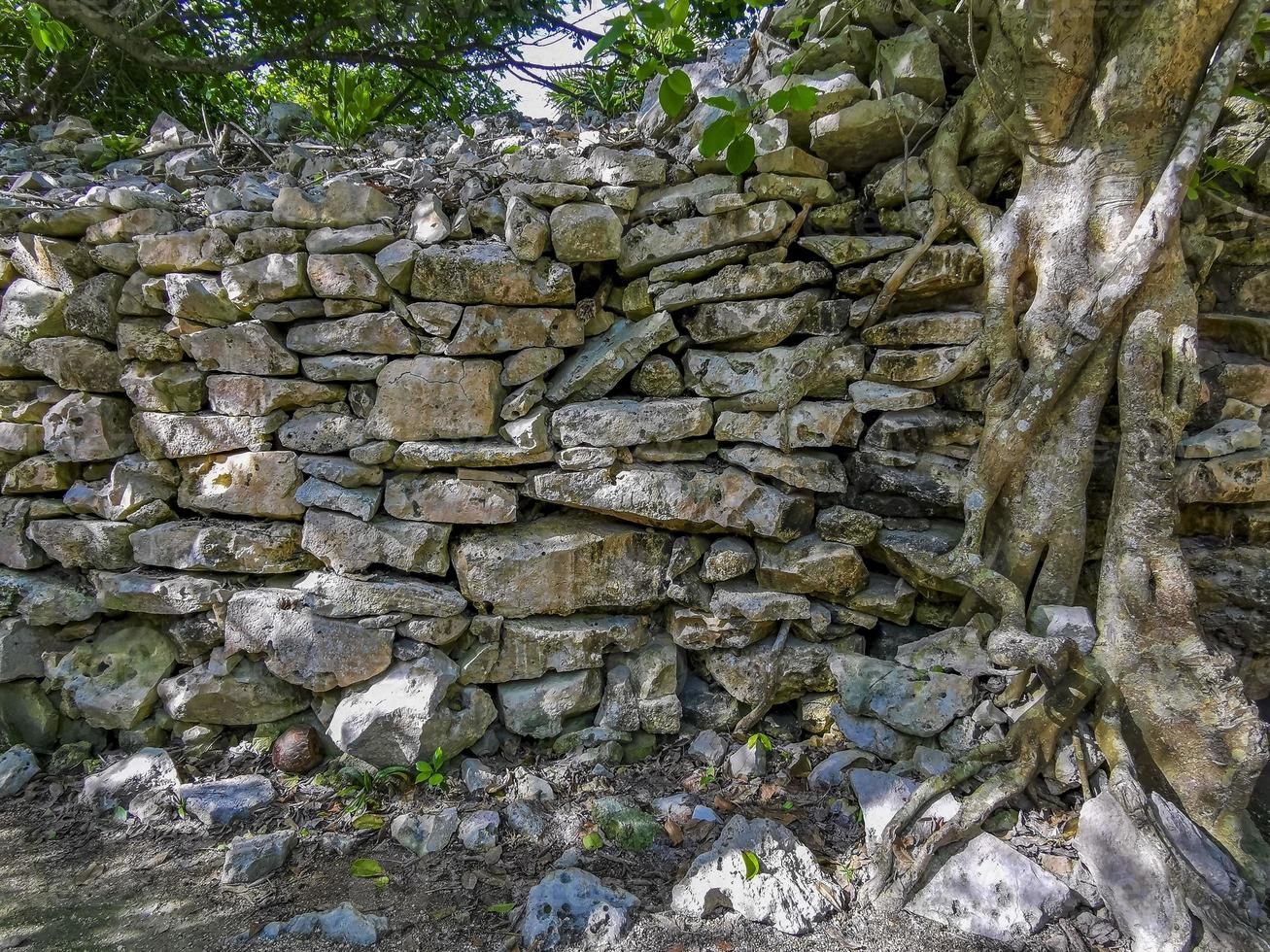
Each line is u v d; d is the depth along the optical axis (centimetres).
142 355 279
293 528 280
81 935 205
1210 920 195
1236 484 244
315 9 531
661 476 270
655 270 271
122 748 285
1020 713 241
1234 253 270
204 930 207
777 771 266
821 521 273
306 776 268
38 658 288
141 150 354
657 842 236
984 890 209
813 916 207
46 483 288
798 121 265
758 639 284
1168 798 225
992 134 252
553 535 278
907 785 241
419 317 263
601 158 266
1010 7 234
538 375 275
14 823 252
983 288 258
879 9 267
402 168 304
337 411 278
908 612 274
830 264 268
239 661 282
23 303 279
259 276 266
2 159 345
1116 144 234
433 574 279
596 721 283
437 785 259
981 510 245
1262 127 264
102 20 390
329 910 211
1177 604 222
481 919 210
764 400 267
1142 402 229
